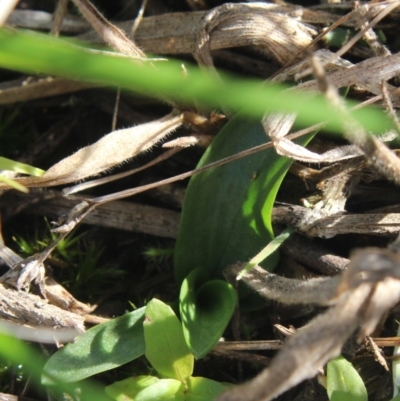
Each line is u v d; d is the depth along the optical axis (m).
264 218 0.43
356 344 0.42
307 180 0.45
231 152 0.43
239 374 0.44
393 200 0.45
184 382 0.42
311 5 0.47
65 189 0.43
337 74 0.43
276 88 0.44
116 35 0.43
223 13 0.45
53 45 0.36
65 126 0.48
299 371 0.37
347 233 0.44
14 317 0.42
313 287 0.39
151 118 0.47
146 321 0.42
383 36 0.46
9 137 0.48
